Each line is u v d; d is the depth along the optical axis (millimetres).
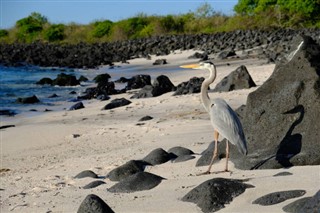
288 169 12234
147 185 12570
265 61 49781
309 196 10031
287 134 13430
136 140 20391
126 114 26969
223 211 10266
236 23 103250
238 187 10875
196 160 14828
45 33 125812
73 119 27078
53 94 41000
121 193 12422
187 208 10656
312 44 14297
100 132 22641
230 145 14211
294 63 14102
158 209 10812
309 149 12859
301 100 13578
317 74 13672
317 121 13172
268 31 89625
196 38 91000
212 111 12805
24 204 12602
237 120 12656
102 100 35906
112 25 124250
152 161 15188
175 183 12484
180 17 119062
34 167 17844
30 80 54031
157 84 34031
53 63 74312
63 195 13109
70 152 19766
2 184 15352
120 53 85500
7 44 117250
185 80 42281
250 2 102875
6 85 48906
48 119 28016
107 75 51344
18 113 32062
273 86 14141
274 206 10016
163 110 26812
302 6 94562
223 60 56125
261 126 13844
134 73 55844
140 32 116938
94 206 9961
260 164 12914
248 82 30156
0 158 19688
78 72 63000
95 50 92750
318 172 11594
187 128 21219
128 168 14281
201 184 11102
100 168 16109
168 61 64750
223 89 30109
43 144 21766
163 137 20047
